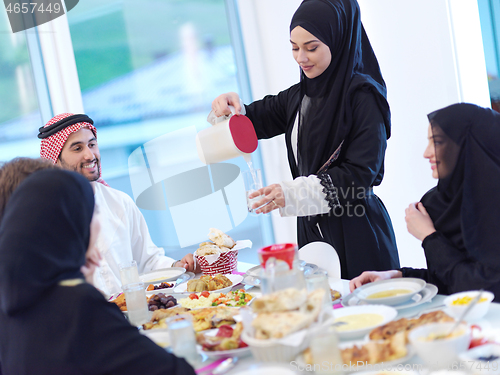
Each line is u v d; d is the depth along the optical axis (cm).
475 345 81
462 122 118
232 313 117
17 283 81
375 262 175
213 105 187
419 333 81
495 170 114
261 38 374
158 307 137
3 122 290
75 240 88
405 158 286
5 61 289
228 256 177
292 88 207
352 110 172
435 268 123
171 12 347
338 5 173
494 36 257
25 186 88
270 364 78
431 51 262
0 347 94
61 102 301
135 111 334
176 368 84
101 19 318
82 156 195
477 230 116
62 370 83
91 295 85
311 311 88
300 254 165
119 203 200
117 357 83
